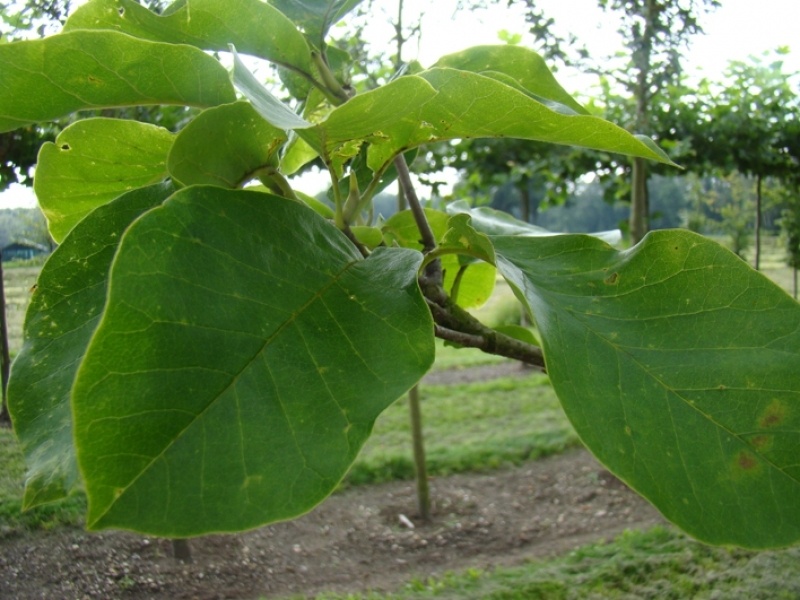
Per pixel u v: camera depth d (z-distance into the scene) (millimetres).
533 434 2775
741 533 287
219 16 426
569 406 302
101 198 469
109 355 253
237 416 263
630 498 2244
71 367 355
